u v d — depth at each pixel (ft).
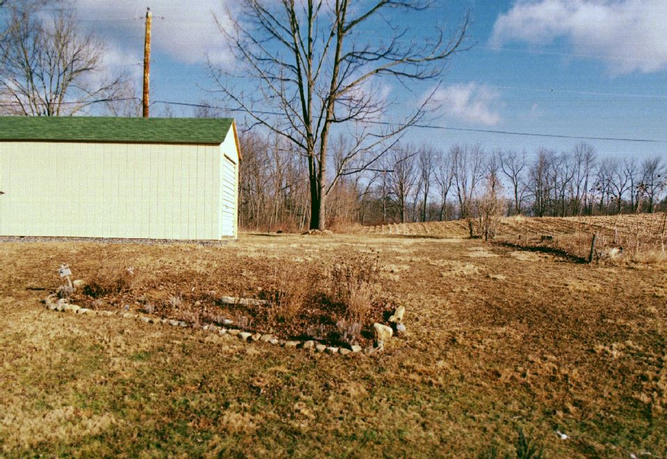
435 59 68.23
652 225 95.35
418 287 27.73
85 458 9.78
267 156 147.95
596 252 40.81
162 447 10.32
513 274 32.81
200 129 43.19
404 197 231.30
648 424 12.78
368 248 45.73
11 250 33.55
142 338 17.22
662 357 17.21
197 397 12.84
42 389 12.66
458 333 19.71
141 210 40.40
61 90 99.25
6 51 88.43
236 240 47.34
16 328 17.51
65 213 40.47
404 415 12.59
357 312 20.15
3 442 10.09
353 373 15.21
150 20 61.67
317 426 11.66
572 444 11.57
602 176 234.38
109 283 23.38
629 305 24.13
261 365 15.42
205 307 21.71
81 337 16.92
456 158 240.32
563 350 18.03
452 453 10.84
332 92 69.92
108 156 40.34
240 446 10.51
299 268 27.58
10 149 40.50
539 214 249.96
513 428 12.26
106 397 12.51
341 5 68.08
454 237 79.71
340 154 153.58
